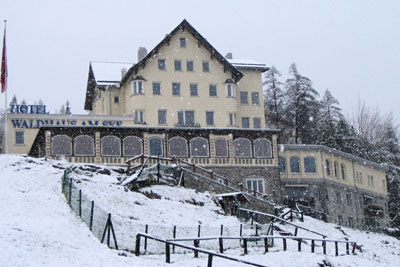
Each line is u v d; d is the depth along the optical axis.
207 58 65.81
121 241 26.48
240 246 31.77
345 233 53.94
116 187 38.38
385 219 79.56
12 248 22.44
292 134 89.44
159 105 63.16
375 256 47.12
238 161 56.94
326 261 30.52
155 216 35.06
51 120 59.22
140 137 54.41
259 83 69.44
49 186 36.16
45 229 27.14
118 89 66.06
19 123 58.34
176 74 64.44
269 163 57.88
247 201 45.69
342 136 84.31
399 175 87.50
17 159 41.72
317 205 62.16
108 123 60.81
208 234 30.70
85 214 29.56
